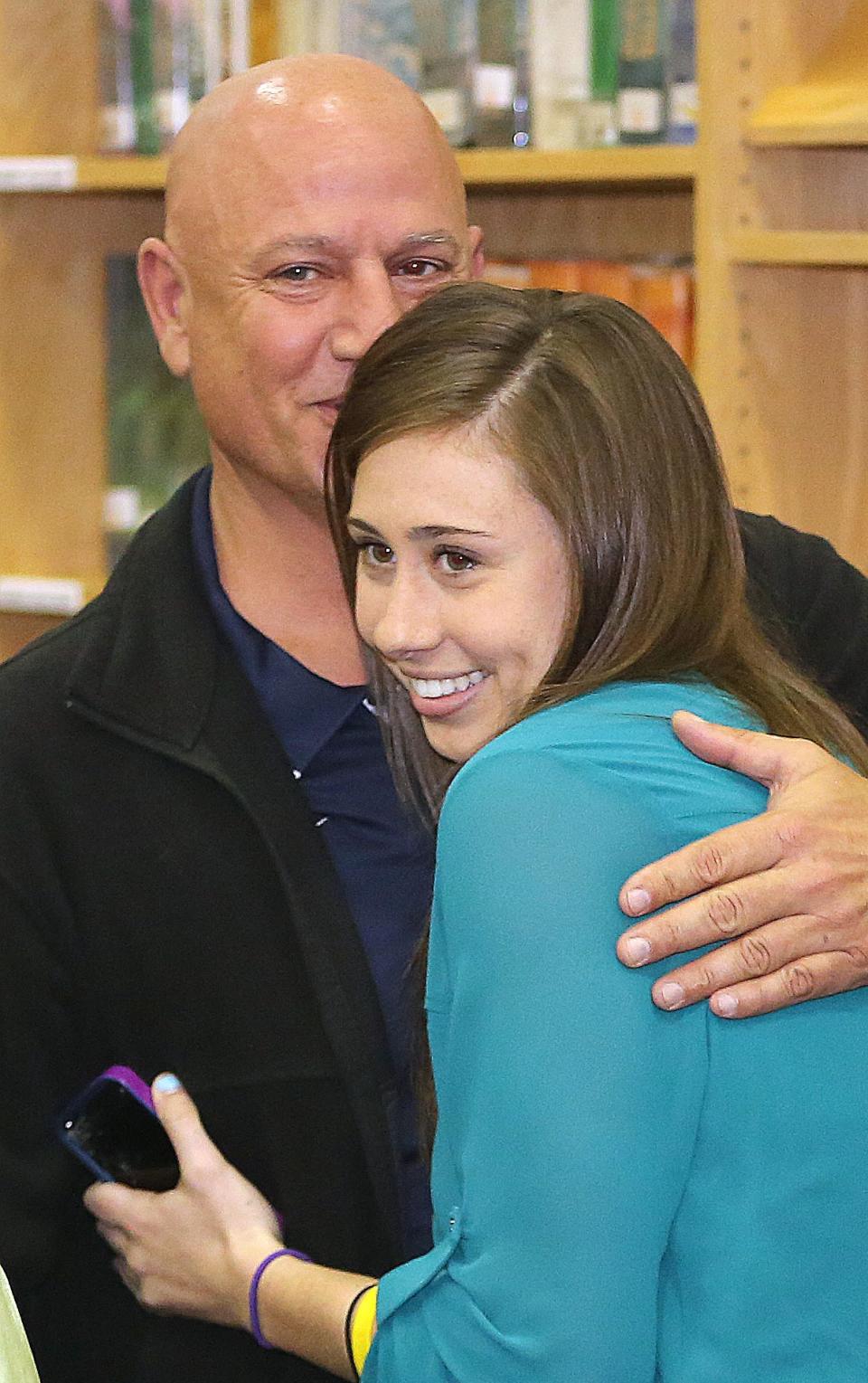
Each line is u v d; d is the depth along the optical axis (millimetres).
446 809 2455
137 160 5980
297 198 3543
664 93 5477
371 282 3578
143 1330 3781
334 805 3758
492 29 5625
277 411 3656
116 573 3938
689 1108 2309
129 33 6137
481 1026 2314
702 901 2338
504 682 2719
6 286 6898
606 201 6625
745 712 2701
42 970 3666
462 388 2629
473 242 4059
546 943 2268
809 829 2426
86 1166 3715
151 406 6691
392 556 2773
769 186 5285
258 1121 3627
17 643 7277
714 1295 2316
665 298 5816
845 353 5555
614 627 2668
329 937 3580
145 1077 3715
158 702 3684
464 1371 2330
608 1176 2205
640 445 2668
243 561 3816
